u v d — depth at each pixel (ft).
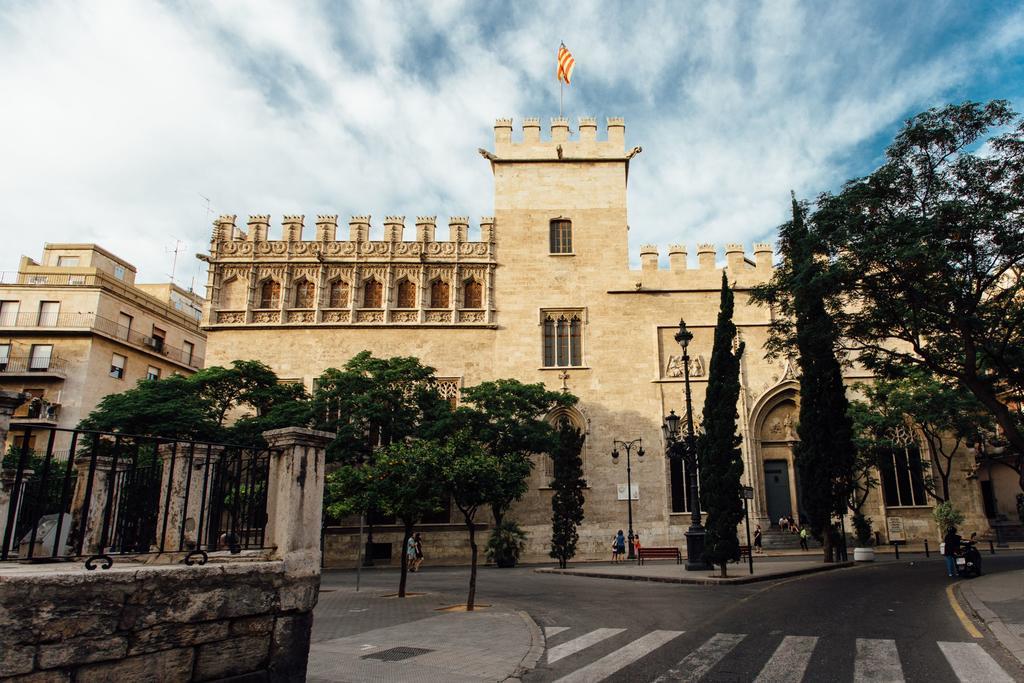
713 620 50.11
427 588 82.28
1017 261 65.92
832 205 71.77
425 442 64.75
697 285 148.97
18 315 157.89
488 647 42.91
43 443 146.41
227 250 150.92
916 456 139.33
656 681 33.68
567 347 148.87
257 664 28.37
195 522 37.24
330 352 145.48
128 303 169.99
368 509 68.39
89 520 38.19
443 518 137.28
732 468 93.04
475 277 152.15
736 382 97.55
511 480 64.13
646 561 123.24
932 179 68.95
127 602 24.27
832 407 102.89
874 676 32.71
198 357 197.47
